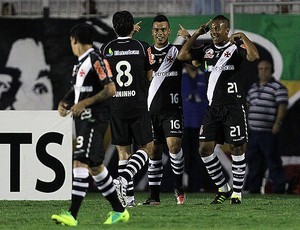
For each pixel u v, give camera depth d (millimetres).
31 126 35875
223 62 35562
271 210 33625
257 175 46688
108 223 28016
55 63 47094
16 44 47094
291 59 46750
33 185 35969
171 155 36344
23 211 33156
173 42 47094
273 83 46531
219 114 35750
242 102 35719
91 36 27094
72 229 26344
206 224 28172
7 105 47094
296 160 46625
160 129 36344
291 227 27422
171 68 35938
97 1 47750
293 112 46625
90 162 27047
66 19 47062
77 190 26984
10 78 47188
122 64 33375
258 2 47156
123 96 33438
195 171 46938
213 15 47062
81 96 26953
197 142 46812
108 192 27859
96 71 26688
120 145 34219
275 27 46875
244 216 30969
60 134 35938
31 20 47094
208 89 35938
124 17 33469
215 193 46438
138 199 41406
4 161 35875
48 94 47125
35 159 35906
